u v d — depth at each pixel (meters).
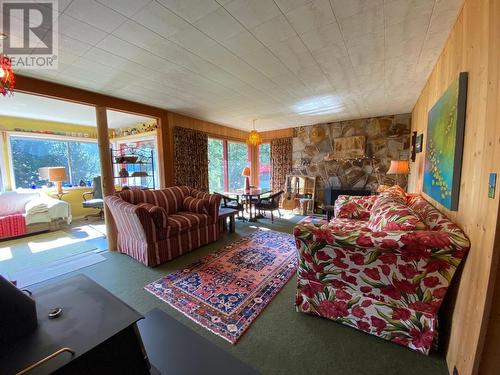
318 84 3.15
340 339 1.65
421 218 1.89
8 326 0.76
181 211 3.96
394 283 1.55
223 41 2.05
